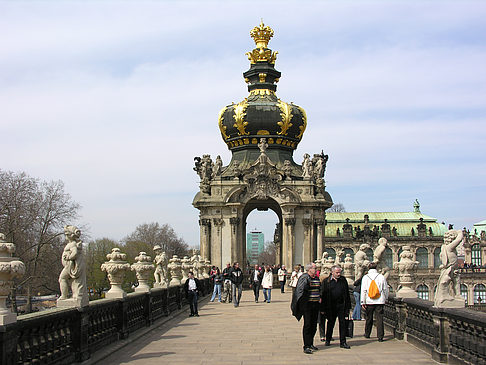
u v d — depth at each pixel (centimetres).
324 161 7794
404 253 2655
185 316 3869
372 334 2814
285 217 7231
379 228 18175
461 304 2048
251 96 8212
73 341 1947
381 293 2578
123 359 2173
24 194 7981
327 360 2136
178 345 2525
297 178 7500
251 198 7250
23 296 9756
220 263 7262
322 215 7444
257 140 7981
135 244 16200
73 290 1988
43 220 8081
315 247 7419
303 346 2416
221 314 4019
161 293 3588
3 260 1443
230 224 7281
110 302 2361
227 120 8100
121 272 2564
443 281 2061
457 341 1944
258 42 8406
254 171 7350
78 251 1986
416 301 2416
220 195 7338
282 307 4616
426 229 17912
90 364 2000
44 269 8169
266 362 2112
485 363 1719
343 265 4031
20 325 1534
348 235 17625
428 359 2119
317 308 2347
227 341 2656
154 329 3072
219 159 7556
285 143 8038
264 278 5169
